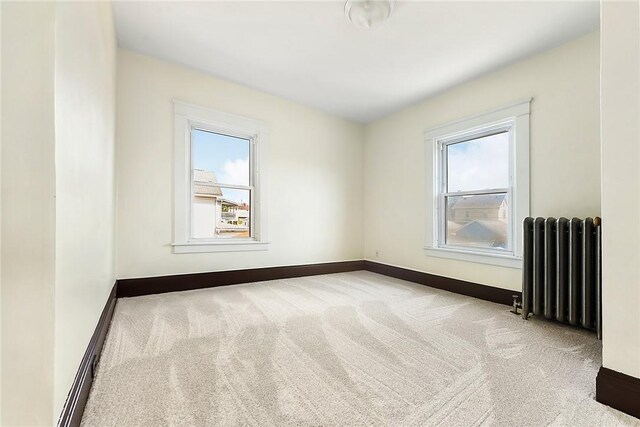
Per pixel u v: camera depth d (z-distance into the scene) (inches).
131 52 97.7
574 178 81.7
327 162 150.0
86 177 40.9
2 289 23.8
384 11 73.9
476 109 108.8
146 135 100.9
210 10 76.3
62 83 28.0
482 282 104.4
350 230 158.6
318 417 39.7
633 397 40.4
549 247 78.0
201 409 41.0
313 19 79.0
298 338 67.0
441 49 90.9
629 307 41.4
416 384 48.2
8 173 24.0
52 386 25.1
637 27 40.6
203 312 84.6
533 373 51.9
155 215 102.9
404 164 139.8
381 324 76.9
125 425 37.6
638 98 40.6
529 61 92.8
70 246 31.5
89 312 44.4
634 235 41.1
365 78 111.8
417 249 131.7
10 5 24.2
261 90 125.7
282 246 135.0
